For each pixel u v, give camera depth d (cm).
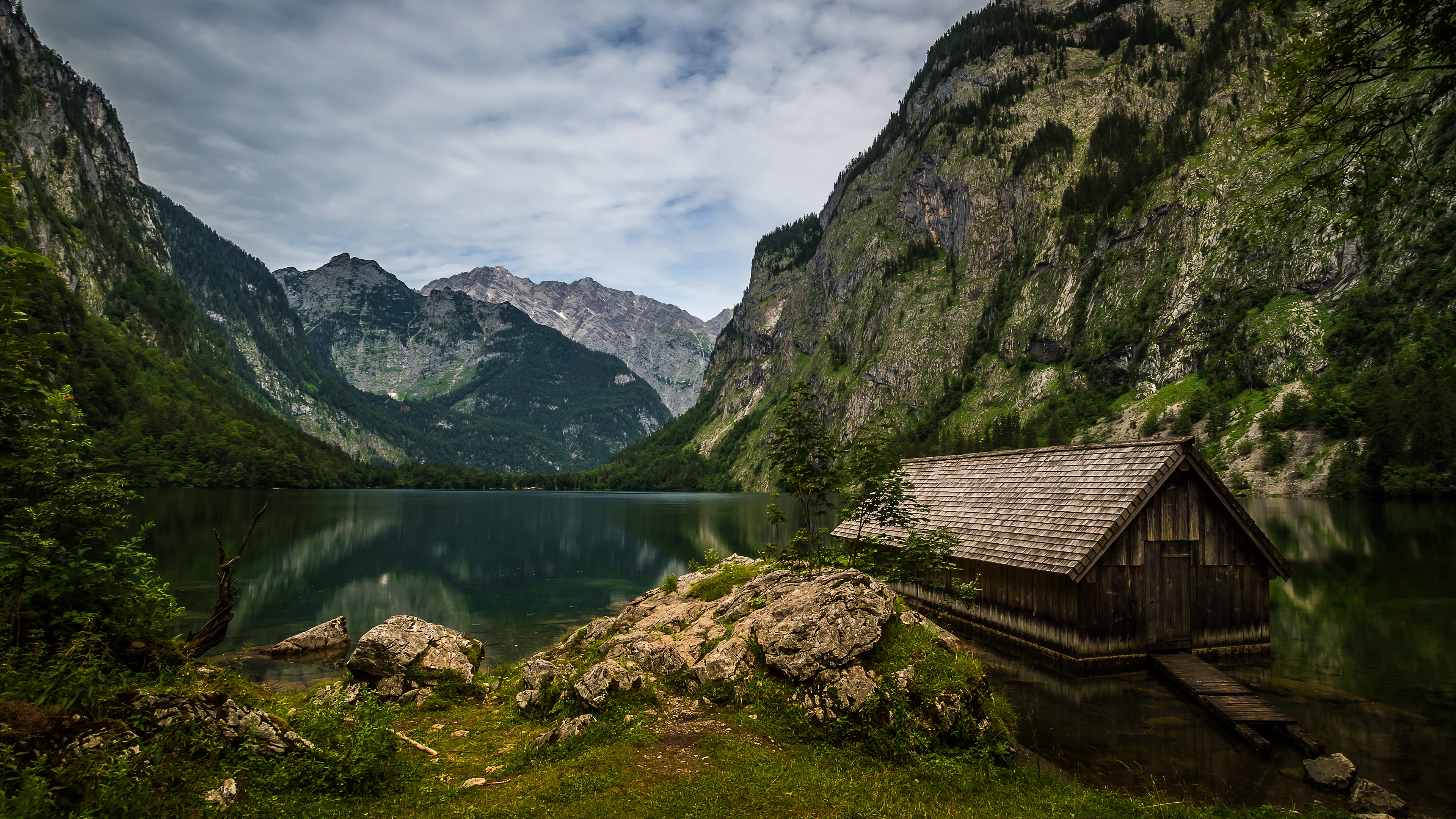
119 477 1392
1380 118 1197
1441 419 10656
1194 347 18838
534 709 1515
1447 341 13888
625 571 5406
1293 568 4338
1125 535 2103
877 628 1400
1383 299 15850
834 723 1266
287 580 4669
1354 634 2602
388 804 977
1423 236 16038
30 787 714
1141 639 2097
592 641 2100
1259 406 15638
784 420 2331
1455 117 11781
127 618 1284
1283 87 1298
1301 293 17725
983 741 1274
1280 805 1256
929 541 2517
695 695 1430
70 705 878
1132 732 1617
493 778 1112
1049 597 2178
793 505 16012
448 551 6662
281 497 14312
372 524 9350
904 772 1138
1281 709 1784
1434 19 1120
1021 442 19175
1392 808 1225
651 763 1142
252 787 934
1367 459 11412
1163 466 2106
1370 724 1680
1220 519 2203
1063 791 1170
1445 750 1521
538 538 8056
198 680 1155
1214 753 1502
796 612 1498
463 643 1964
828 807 991
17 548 1188
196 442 16188
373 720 1298
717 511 13888
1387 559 4725
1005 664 2184
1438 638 2528
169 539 6197
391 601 3991
